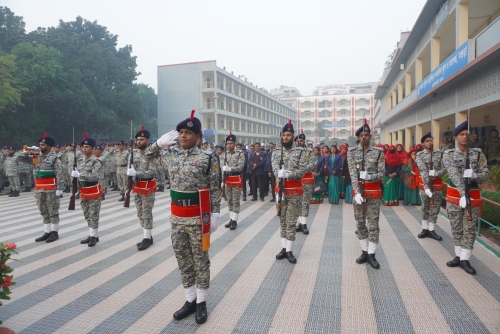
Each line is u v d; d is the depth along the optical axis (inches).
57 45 1234.0
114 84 1370.6
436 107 551.8
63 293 166.1
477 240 231.1
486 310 144.0
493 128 512.4
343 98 2913.4
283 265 199.6
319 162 405.1
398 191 381.7
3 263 123.2
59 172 251.4
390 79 1032.2
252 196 468.4
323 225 292.0
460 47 414.0
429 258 206.5
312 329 132.8
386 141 1227.2
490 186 328.2
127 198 229.6
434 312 143.4
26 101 1143.0
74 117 1161.4
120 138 1493.6
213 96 1473.9
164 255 221.1
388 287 167.8
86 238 258.2
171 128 1487.5
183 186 143.4
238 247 234.5
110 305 153.9
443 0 500.1
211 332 132.0
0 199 467.8
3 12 1197.7
